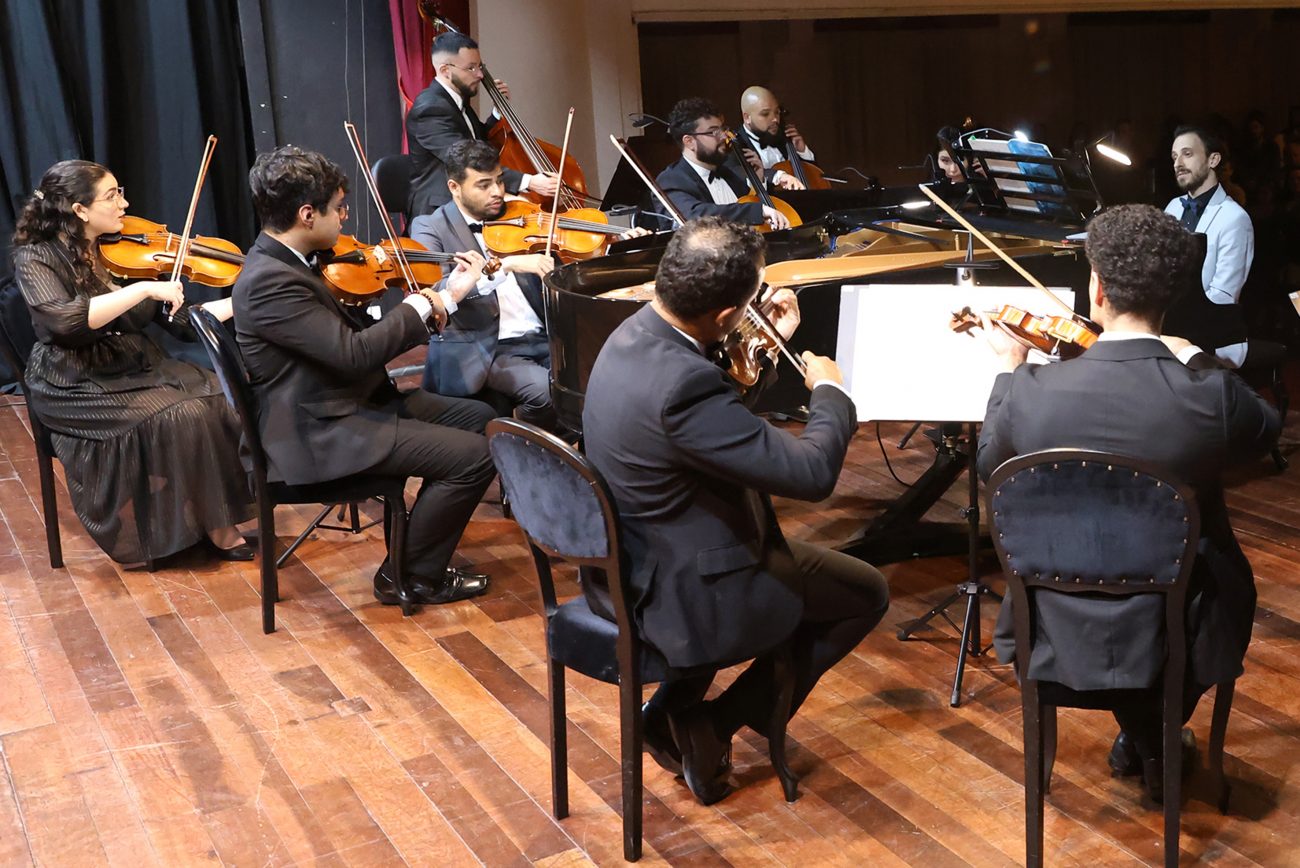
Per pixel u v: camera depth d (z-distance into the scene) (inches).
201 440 142.3
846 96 331.3
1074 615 78.3
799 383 120.4
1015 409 79.7
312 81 236.5
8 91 213.3
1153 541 74.6
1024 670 80.7
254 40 230.4
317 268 127.0
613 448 82.2
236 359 123.9
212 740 107.0
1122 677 77.6
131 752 105.3
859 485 161.6
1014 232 143.1
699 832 92.4
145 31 222.7
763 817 93.9
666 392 78.9
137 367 145.6
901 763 100.2
